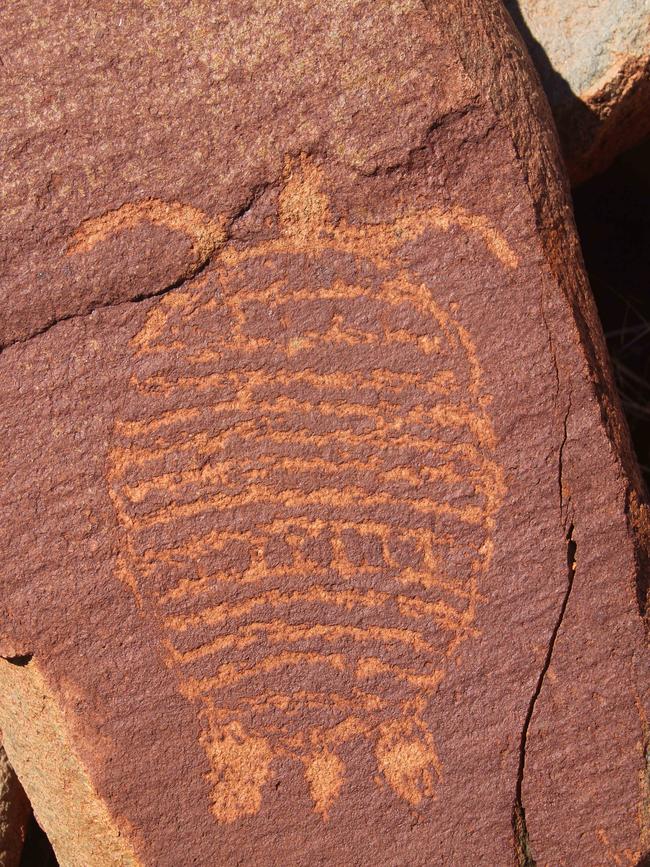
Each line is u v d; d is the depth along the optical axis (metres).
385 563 1.11
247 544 1.11
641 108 1.31
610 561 1.12
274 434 1.11
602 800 1.12
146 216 1.11
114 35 1.10
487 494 1.12
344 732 1.12
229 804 1.12
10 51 1.10
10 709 1.15
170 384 1.11
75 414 1.11
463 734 1.12
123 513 1.11
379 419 1.11
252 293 1.11
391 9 1.10
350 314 1.11
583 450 1.12
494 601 1.12
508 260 1.11
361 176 1.11
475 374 1.11
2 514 1.11
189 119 1.10
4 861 1.22
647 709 1.12
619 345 1.51
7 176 1.10
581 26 1.28
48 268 1.11
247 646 1.11
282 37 1.10
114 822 1.11
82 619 1.11
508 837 1.12
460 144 1.11
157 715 1.11
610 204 1.53
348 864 1.12
